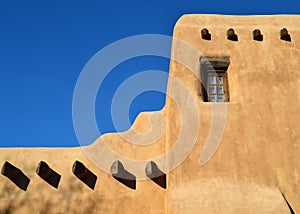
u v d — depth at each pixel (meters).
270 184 8.70
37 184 10.27
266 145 9.22
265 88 10.07
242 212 7.91
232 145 9.15
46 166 10.27
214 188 8.44
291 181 8.80
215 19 11.35
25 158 10.86
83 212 9.74
